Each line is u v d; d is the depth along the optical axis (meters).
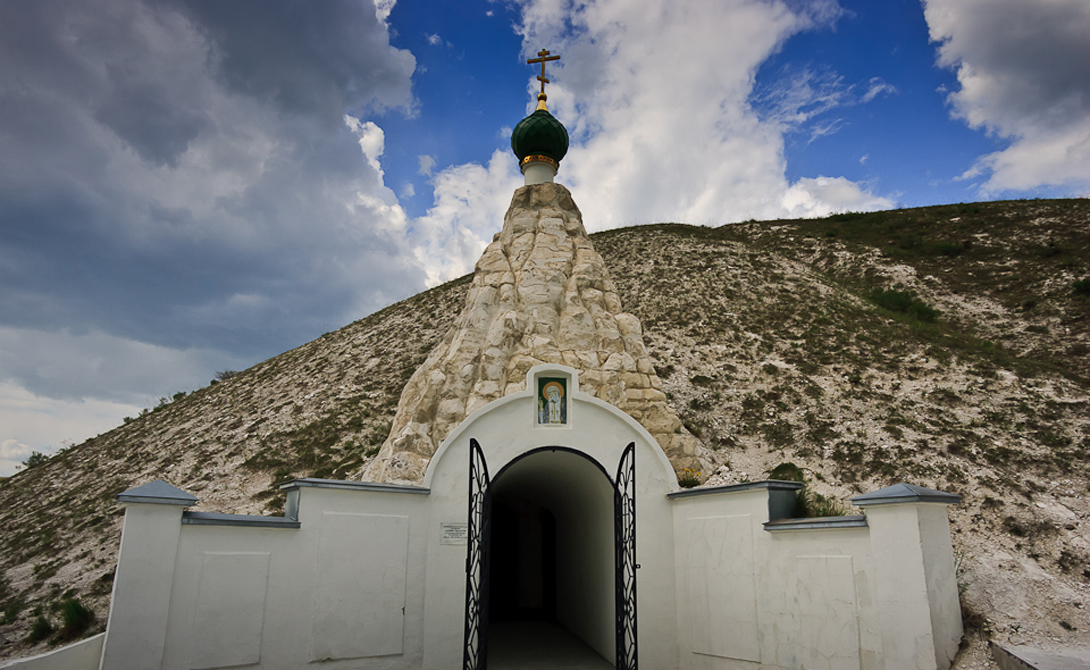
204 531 10.88
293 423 32.03
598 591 15.20
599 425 14.10
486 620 11.40
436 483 13.07
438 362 19.52
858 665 9.53
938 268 41.81
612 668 13.76
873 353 29.59
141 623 9.98
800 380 28.09
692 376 29.38
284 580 11.40
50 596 20.75
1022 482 18.03
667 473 14.07
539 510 23.64
